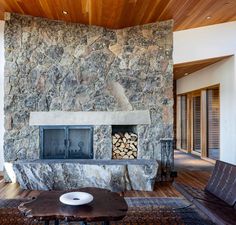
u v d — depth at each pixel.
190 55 6.33
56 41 5.39
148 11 4.75
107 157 5.36
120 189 4.62
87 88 5.40
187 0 4.44
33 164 4.72
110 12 4.68
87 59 5.42
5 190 4.63
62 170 4.73
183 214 3.51
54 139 5.48
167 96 5.43
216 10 5.18
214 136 7.82
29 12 5.09
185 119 9.99
